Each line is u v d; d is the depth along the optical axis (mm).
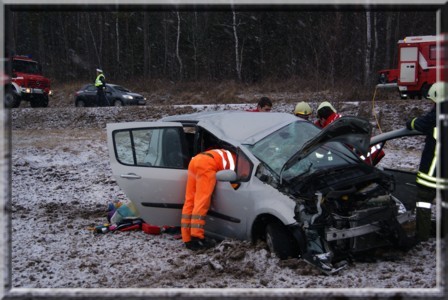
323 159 6277
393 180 5973
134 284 5340
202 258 5996
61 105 32656
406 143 14008
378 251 6004
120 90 27203
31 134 16406
